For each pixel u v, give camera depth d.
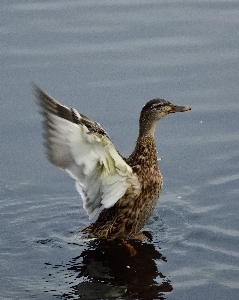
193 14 15.30
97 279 9.19
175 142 12.46
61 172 11.97
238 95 13.30
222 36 14.66
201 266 9.41
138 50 14.31
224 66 13.93
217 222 10.52
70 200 11.30
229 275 9.16
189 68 13.89
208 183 11.52
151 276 9.22
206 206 10.95
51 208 11.09
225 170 11.79
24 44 14.50
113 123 12.73
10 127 12.72
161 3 15.72
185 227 10.44
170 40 14.56
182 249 9.87
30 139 12.51
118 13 15.36
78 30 14.83
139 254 9.81
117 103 13.14
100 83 13.53
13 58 14.11
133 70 13.84
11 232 10.44
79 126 9.09
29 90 13.41
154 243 10.07
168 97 13.19
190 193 11.32
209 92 13.37
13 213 10.95
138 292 8.88
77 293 8.88
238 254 9.66
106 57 14.12
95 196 9.91
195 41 14.55
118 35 14.70
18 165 12.05
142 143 10.33
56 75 13.69
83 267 9.52
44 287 9.03
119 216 10.24
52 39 14.59
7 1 15.80
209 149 12.27
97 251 9.93
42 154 12.27
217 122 12.82
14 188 11.55
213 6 15.60
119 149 12.16
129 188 10.09
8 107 13.10
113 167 9.66
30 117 12.91
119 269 9.45
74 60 14.04
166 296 8.76
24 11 15.41
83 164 9.48
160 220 10.68
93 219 10.88
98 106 13.06
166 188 11.48
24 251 9.93
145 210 10.35
